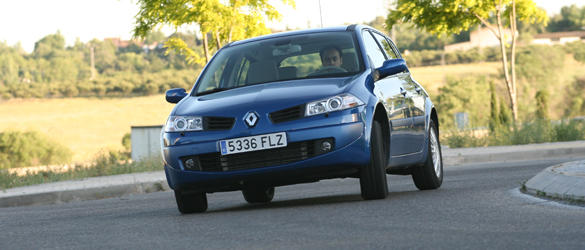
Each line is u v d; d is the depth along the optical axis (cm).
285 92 1980
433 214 1636
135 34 6059
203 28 5972
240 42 2369
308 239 1373
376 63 2241
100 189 3869
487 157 4741
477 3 7062
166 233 1609
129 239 1553
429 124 2486
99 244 1509
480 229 1394
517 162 4378
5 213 2791
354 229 1464
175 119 2030
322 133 1905
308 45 2228
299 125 1908
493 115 8288
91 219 2100
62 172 5475
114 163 5788
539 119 6359
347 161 1919
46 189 4006
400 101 2234
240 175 1933
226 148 1933
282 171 1914
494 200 1867
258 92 2020
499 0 7169
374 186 1997
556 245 1198
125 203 2997
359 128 1930
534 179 2086
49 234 1747
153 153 5925
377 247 1248
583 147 4881
